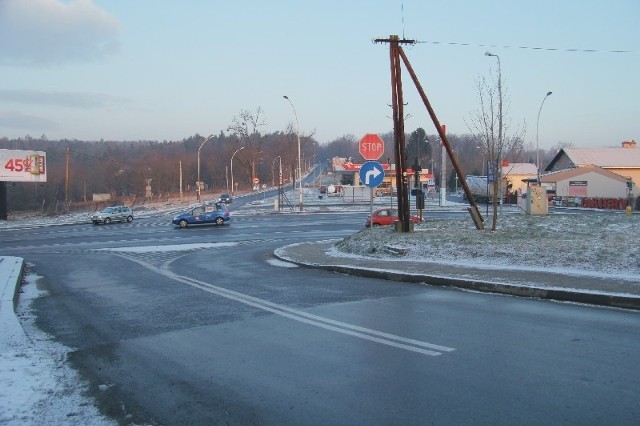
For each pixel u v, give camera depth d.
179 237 31.75
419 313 9.17
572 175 65.31
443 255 15.33
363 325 8.36
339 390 5.56
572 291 9.95
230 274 15.12
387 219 33.16
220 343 7.58
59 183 103.00
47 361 6.86
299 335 7.87
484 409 4.94
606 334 7.48
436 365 6.27
